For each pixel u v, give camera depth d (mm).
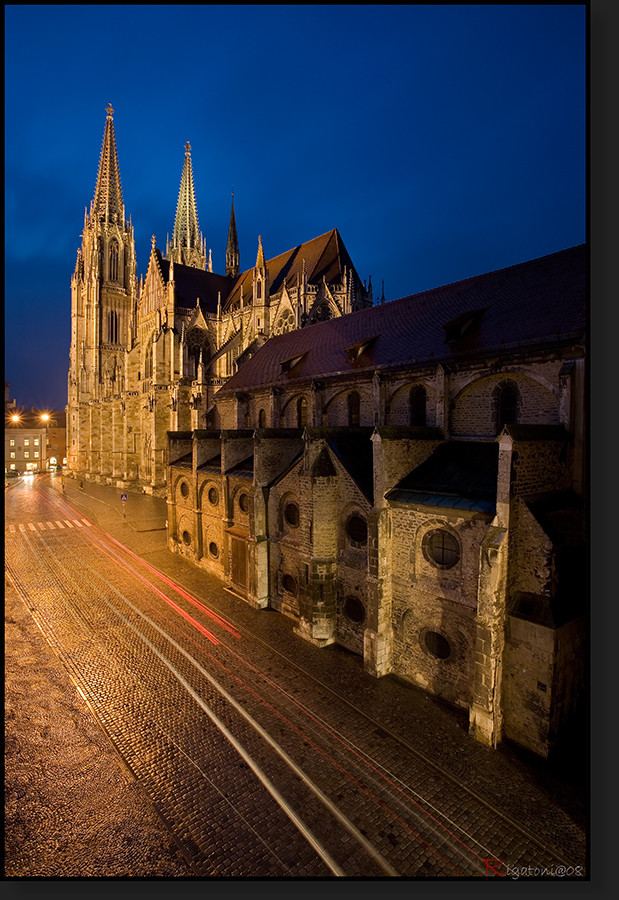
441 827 13008
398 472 21594
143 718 17625
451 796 14109
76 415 107750
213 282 84750
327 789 14328
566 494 18422
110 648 22969
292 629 25453
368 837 12664
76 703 18453
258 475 28172
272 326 64938
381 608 20531
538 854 12188
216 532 33938
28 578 33375
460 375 24828
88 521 52844
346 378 32125
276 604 28109
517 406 22719
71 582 32531
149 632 24797
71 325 113938
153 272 76875
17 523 51812
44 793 13891
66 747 15891
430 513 19047
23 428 119062
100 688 19547
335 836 12680
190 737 16594
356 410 32531
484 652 16328
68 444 113938
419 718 17812
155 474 69625
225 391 47125
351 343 35781
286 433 29281
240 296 75438
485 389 24109
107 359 103500
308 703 18703
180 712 18000
